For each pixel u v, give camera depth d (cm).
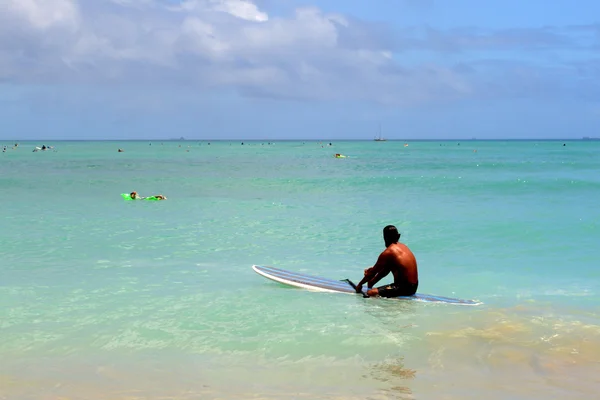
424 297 1001
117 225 1847
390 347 738
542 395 588
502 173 4631
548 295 1020
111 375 646
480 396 584
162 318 863
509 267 1257
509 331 798
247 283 1103
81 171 4919
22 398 581
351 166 5966
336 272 1223
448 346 739
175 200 2625
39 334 789
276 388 608
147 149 13800
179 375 646
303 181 3788
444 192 2975
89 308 917
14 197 2695
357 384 618
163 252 1418
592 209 2180
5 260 1307
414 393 593
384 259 1005
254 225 1852
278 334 790
